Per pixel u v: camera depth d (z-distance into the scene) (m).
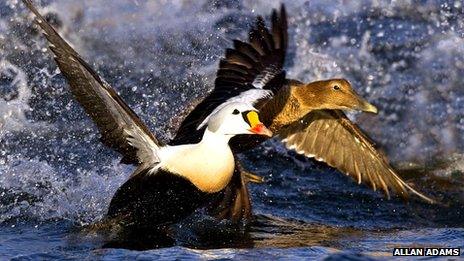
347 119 12.27
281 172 13.44
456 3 17.89
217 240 10.52
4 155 13.10
